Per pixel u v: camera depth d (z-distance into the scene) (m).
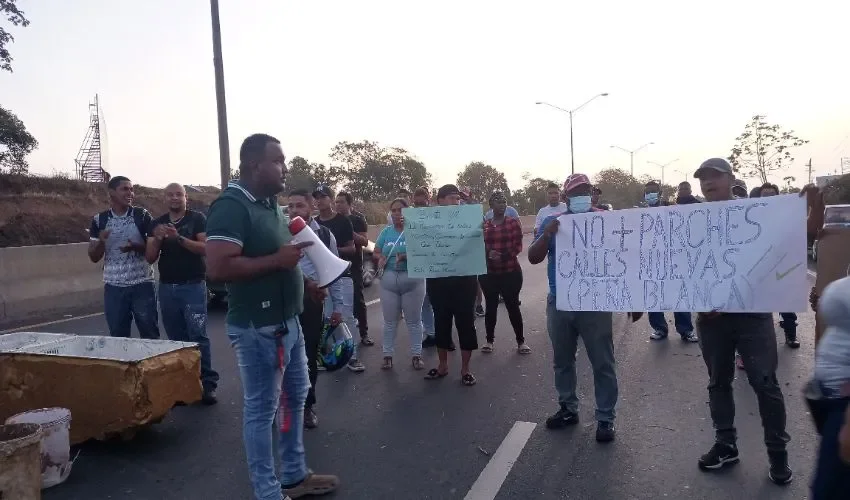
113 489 4.14
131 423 4.65
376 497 3.95
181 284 5.81
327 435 5.01
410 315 7.00
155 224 5.84
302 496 3.98
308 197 5.75
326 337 5.27
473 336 6.24
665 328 8.02
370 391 6.17
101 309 11.83
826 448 2.27
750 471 4.14
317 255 3.81
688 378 6.23
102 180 33.16
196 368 5.17
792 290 3.87
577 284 4.71
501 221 7.45
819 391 2.35
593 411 5.38
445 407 5.61
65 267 12.21
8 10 23.14
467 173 70.31
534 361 7.13
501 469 4.29
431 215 6.27
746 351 4.00
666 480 4.04
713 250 4.19
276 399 3.70
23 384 4.92
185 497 4.02
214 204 3.49
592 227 4.67
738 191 7.98
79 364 4.76
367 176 53.34
